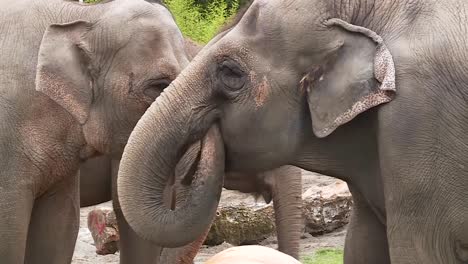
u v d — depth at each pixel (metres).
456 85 6.30
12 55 8.04
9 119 7.96
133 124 8.12
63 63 8.02
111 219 11.90
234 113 6.62
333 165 6.70
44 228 8.44
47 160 8.08
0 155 7.97
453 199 6.34
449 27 6.37
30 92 8.01
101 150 8.19
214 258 7.18
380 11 6.50
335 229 13.10
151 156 6.66
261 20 6.57
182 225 6.70
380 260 7.05
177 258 9.08
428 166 6.31
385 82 6.26
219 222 12.55
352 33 6.39
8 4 8.24
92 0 15.08
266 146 6.63
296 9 6.53
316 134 6.43
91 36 8.14
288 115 6.57
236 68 6.59
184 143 6.68
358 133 6.58
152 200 6.69
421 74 6.31
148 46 8.09
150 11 8.23
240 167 6.75
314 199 12.98
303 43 6.48
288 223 10.71
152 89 8.05
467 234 6.39
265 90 6.55
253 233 12.65
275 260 7.12
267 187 10.56
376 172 6.63
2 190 7.98
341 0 6.54
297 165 6.73
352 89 6.34
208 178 6.68
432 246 6.40
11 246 8.00
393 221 6.43
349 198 13.08
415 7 6.47
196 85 6.66
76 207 8.62
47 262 8.48
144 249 9.45
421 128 6.30
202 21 17.69
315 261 11.38
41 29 8.13
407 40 6.39
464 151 6.30
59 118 8.09
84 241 12.34
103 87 8.12
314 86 6.46
